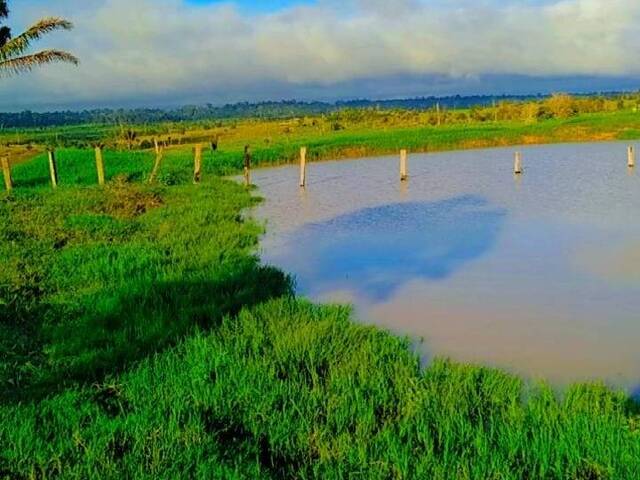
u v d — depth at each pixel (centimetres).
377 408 833
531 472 669
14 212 2258
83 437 729
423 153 5653
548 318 1266
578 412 791
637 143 5644
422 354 1089
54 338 1081
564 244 1894
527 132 6300
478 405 832
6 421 757
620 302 1351
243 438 768
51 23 2128
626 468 660
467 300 1395
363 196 3106
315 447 743
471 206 2681
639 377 983
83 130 15325
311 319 1180
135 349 1008
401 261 1761
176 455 691
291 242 2031
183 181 3634
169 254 1731
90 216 2167
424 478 663
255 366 939
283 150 5394
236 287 1393
